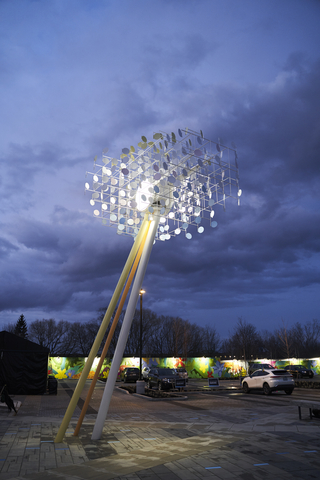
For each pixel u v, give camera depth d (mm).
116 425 9758
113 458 6211
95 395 20672
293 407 13398
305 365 45969
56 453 6574
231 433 8391
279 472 5359
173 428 9242
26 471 5461
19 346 20594
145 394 20156
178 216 9633
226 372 45375
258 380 20031
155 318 78188
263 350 76312
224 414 12156
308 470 5445
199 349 79312
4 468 5613
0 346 20312
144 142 8312
